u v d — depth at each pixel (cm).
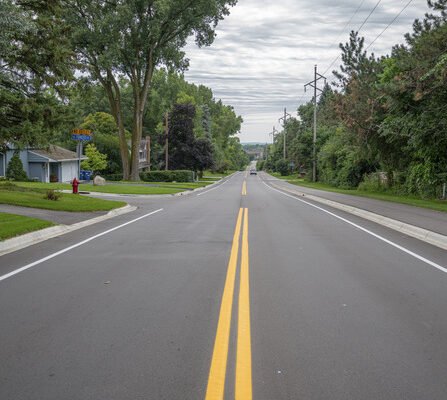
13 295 774
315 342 564
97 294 779
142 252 1175
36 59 2164
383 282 870
